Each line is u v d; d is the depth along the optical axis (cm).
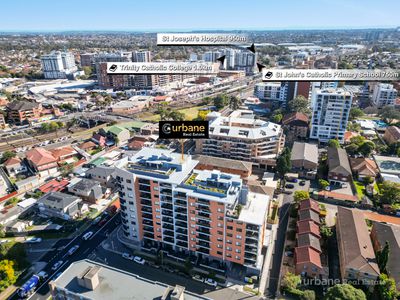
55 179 14925
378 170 15138
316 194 13200
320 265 8875
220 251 9325
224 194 8769
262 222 8400
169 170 9675
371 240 10419
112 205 12481
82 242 10775
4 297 8538
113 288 6694
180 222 9569
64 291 6738
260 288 8800
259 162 15975
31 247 10562
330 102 18412
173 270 9481
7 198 13450
